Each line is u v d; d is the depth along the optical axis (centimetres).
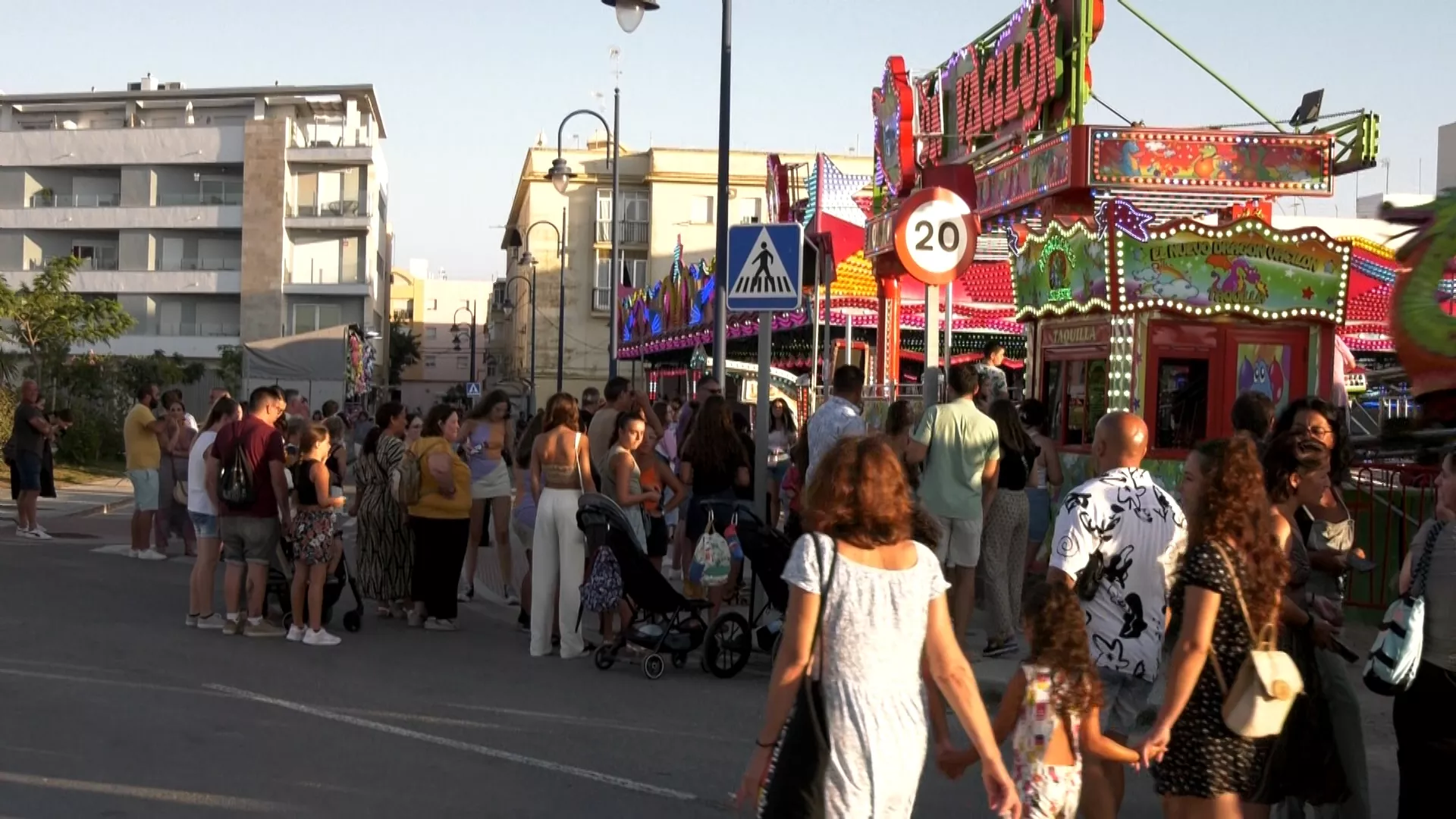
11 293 3559
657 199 6253
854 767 398
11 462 1781
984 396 1352
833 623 404
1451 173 2305
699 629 987
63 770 671
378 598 1178
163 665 947
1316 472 561
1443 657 491
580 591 1016
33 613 1142
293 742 744
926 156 1812
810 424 999
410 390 12038
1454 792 492
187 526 1614
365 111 6122
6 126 6097
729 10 1427
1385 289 2453
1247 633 471
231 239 5844
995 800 411
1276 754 487
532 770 701
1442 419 1128
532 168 6328
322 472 1062
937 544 451
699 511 1103
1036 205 1545
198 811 612
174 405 1591
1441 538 497
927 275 1024
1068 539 541
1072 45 1423
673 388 4481
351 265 5806
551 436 1041
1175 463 1227
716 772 710
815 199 2358
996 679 915
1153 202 1525
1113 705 548
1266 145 1424
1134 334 1228
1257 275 1217
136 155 5781
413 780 676
